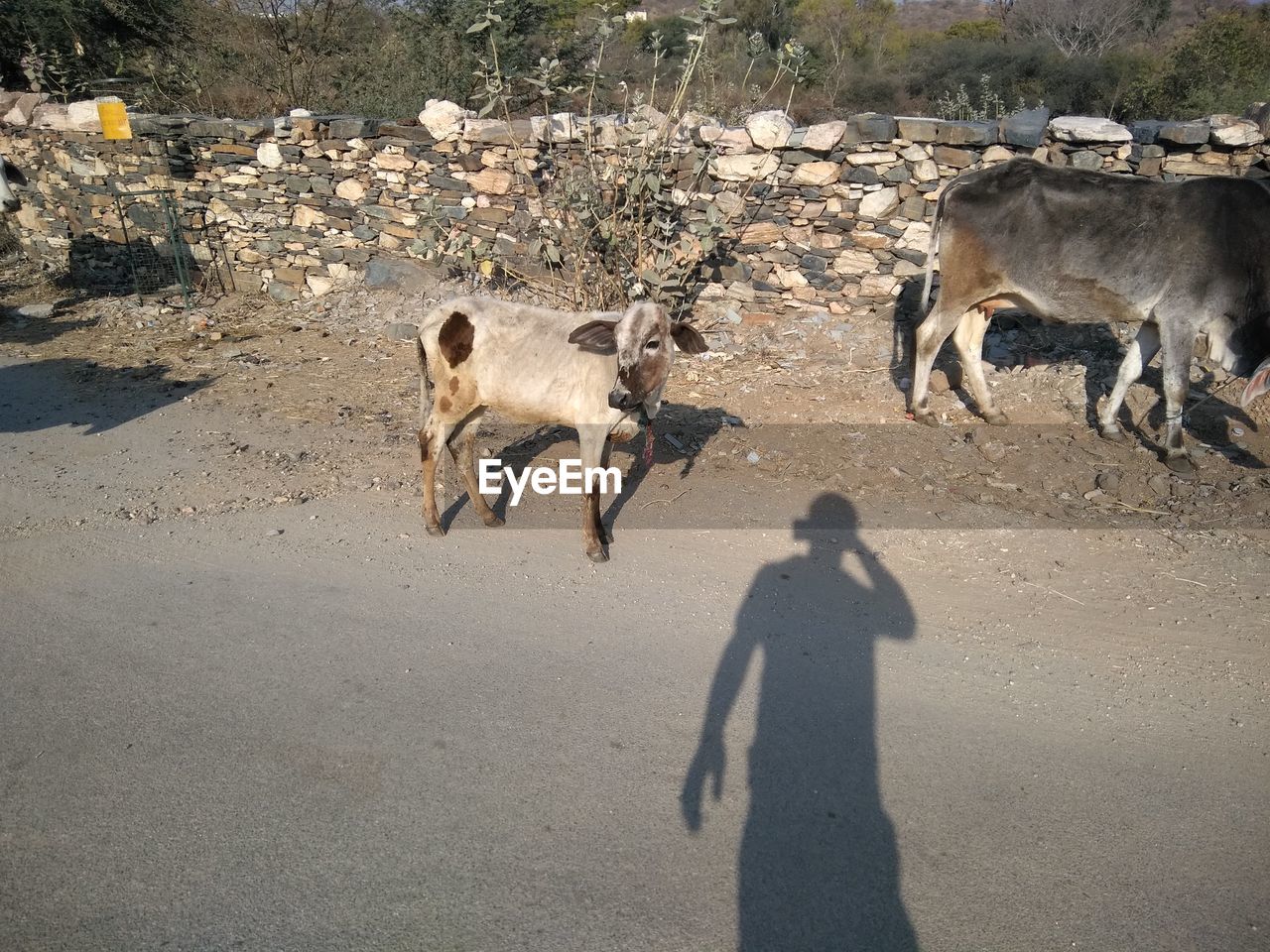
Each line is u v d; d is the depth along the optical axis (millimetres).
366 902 3041
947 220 6766
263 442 6992
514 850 3277
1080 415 7391
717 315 9289
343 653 4422
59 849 3232
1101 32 25219
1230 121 7867
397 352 9164
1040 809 3525
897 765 3750
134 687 4125
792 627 4723
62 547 5363
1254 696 4211
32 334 9961
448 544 5516
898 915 3041
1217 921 3037
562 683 4223
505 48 13883
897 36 27969
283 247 10961
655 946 2900
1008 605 4949
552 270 9125
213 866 3180
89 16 15727
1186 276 6160
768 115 8695
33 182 12484
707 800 3533
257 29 15219
